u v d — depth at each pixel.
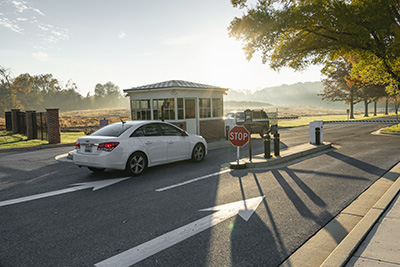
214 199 5.49
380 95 48.25
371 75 18.70
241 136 8.20
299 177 7.16
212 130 15.77
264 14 13.05
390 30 13.07
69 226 4.28
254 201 5.35
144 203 5.30
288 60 15.05
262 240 3.78
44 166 9.13
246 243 3.70
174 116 13.83
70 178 7.40
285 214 4.69
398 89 19.05
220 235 3.93
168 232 4.04
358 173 7.51
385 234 3.71
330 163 8.91
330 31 13.38
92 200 5.52
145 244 3.68
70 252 3.49
